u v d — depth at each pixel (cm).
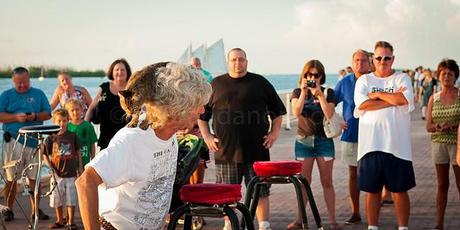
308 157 735
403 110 643
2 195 905
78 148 777
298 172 452
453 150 703
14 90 863
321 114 726
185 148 346
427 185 1066
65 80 950
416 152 1523
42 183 1003
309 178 741
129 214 287
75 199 771
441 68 691
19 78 859
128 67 736
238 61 666
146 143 276
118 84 729
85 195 264
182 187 338
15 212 870
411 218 820
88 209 264
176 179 335
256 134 669
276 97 687
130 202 285
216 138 680
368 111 653
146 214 289
